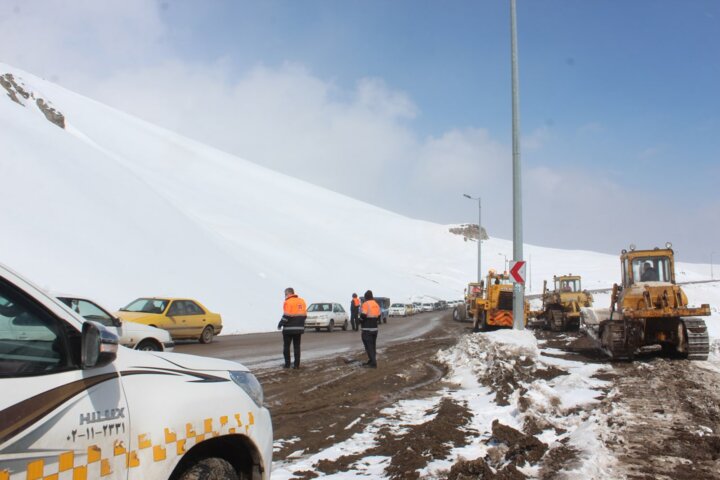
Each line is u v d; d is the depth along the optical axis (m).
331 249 91.12
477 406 9.01
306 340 23.94
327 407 9.15
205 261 35.78
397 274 103.94
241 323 30.52
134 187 37.25
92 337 2.82
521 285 17.30
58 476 2.60
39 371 2.72
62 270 24.45
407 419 8.27
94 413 2.81
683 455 5.94
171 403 3.24
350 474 5.76
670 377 11.30
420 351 18.83
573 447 6.27
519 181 17.80
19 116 34.88
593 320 17.72
